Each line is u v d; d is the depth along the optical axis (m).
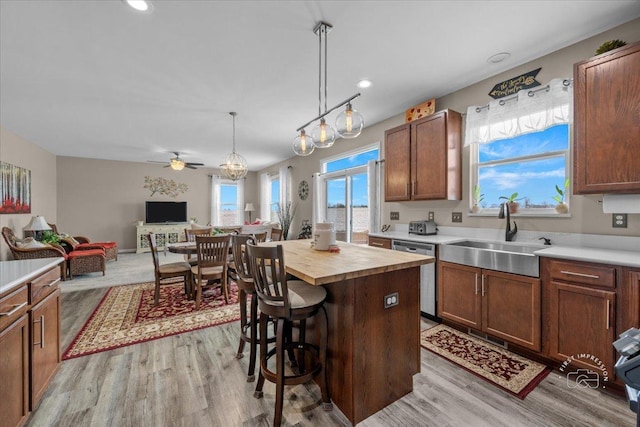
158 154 6.68
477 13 1.95
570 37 2.24
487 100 2.93
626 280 1.65
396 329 1.72
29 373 1.53
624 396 1.70
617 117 1.85
